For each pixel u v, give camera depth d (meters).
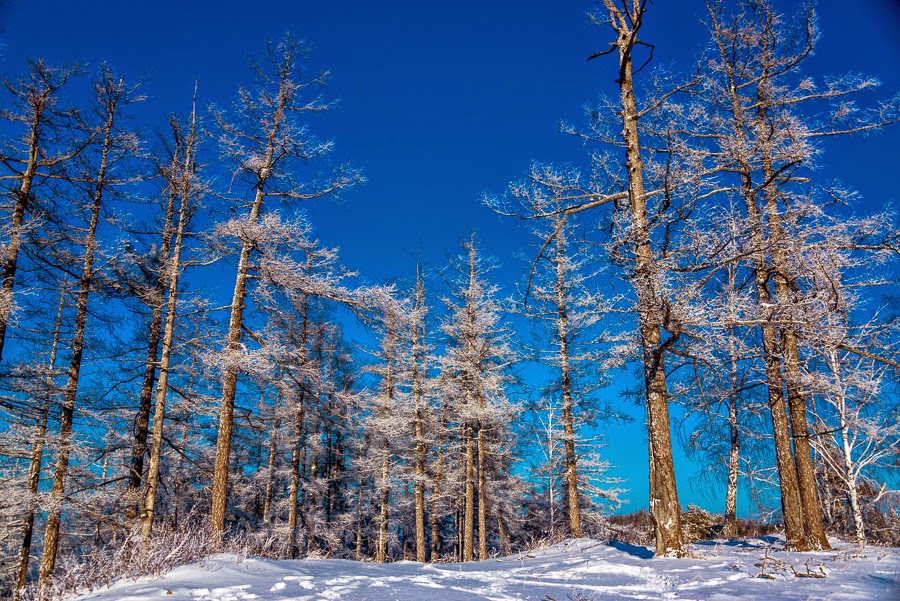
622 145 10.23
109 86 13.12
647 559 8.26
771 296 10.16
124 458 14.02
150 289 13.25
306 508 24.83
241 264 13.22
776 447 9.38
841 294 8.73
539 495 25.45
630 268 8.68
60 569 11.13
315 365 14.11
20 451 11.49
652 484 8.73
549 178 10.22
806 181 10.10
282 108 13.79
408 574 7.25
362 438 22.16
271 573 6.86
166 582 5.97
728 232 7.75
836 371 10.84
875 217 8.62
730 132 10.34
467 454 20.94
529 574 7.23
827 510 14.23
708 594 5.22
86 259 12.76
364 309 13.30
